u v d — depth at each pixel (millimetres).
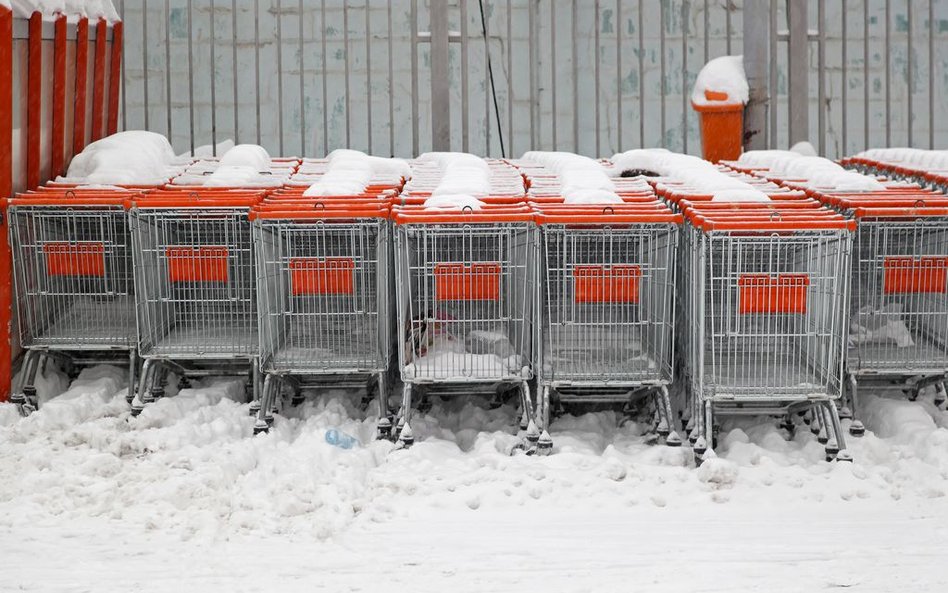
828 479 5195
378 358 5961
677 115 12844
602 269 5641
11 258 6281
